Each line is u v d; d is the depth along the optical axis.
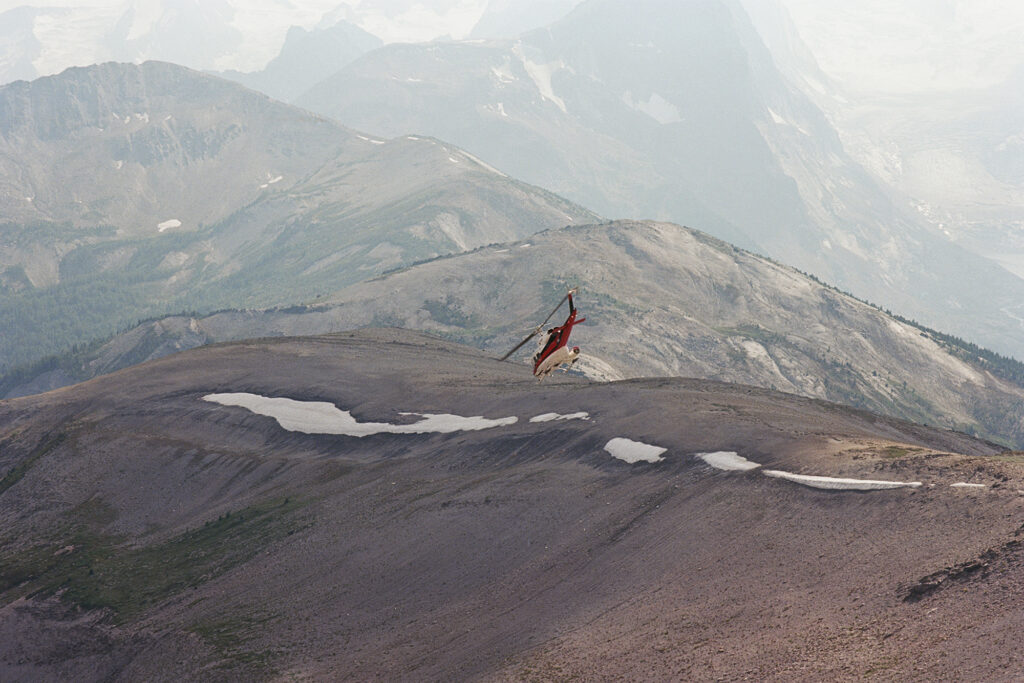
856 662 20.84
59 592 60.88
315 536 55.62
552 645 29.42
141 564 63.31
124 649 50.53
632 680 24.39
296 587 49.03
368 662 36.22
